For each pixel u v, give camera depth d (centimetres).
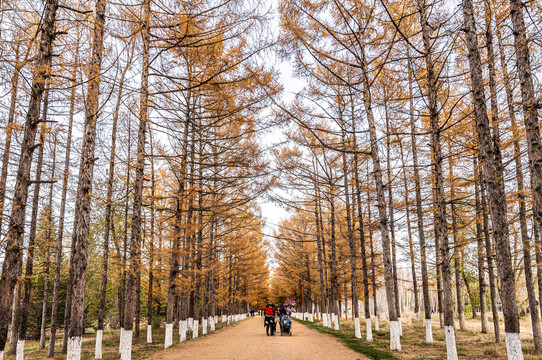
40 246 1316
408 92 1184
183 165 1362
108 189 1412
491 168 664
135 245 982
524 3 705
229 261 2791
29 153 650
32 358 1316
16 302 1459
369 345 1151
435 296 5494
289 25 962
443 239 879
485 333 1573
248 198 1345
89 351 1431
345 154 1561
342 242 2081
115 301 2625
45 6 652
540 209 649
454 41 779
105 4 785
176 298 2514
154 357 966
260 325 2723
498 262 636
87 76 683
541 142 678
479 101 695
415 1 986
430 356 913
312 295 3127
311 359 861
